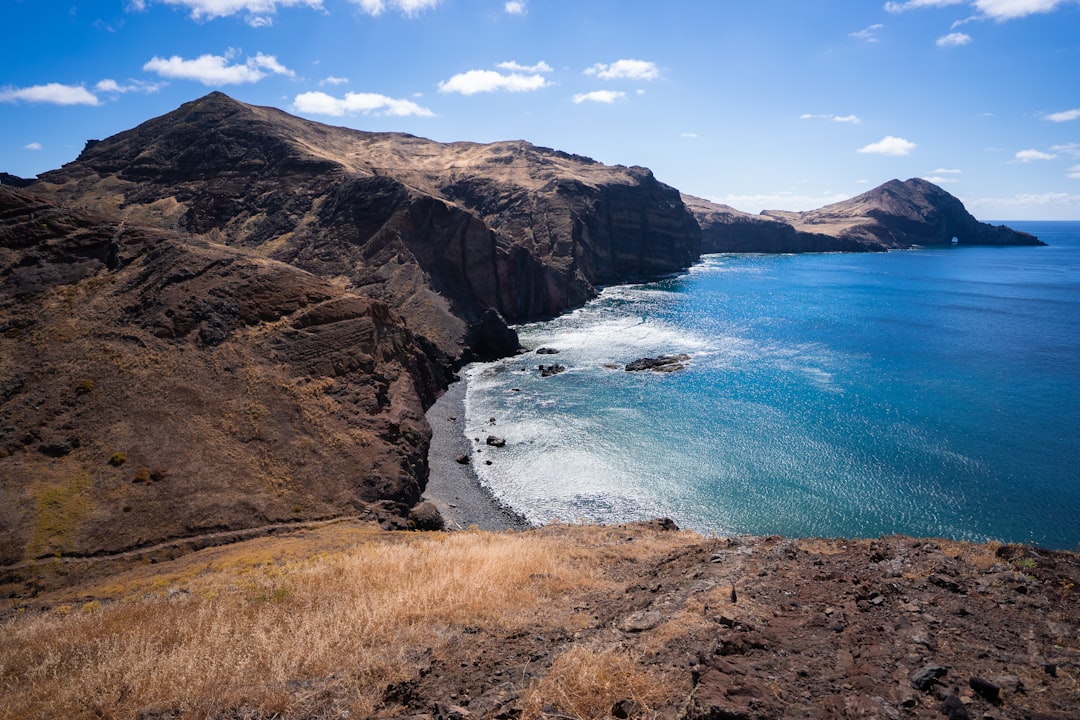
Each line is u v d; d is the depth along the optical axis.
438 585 15.70
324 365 55.22
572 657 9.36
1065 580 11.12
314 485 43.38
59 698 9.91
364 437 48.69
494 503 45.91
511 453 54.22
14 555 33.19
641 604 13.16
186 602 16.52
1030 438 52.97
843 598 11.09
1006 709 6.66
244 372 51.25
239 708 9.02
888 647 8.49
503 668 9.81
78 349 48.47
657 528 31.89
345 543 32.09
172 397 46.59
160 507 38.03
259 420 47.28
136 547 35.34
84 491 38.00
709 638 9.69
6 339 49.75
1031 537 38.09
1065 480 45.16
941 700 6.92
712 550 18.72
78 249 60.50
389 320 65.62
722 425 58.09
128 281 57.75
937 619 9.57
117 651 11.88
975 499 42.81
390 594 15.21
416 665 10.34
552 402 66.88
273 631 12.40
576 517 43.00
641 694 7.89
